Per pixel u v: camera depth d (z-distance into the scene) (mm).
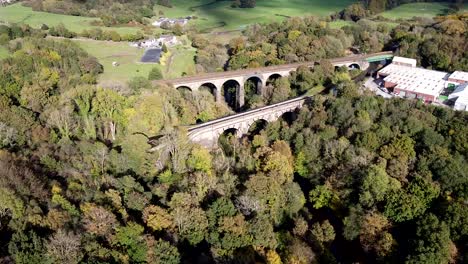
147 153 146625
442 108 186625
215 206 121000
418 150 166000
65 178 133500
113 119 173875
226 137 188250
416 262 114375
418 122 173875
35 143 152125
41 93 184625
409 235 129125
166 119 179125
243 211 127188
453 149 164750
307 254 119562
